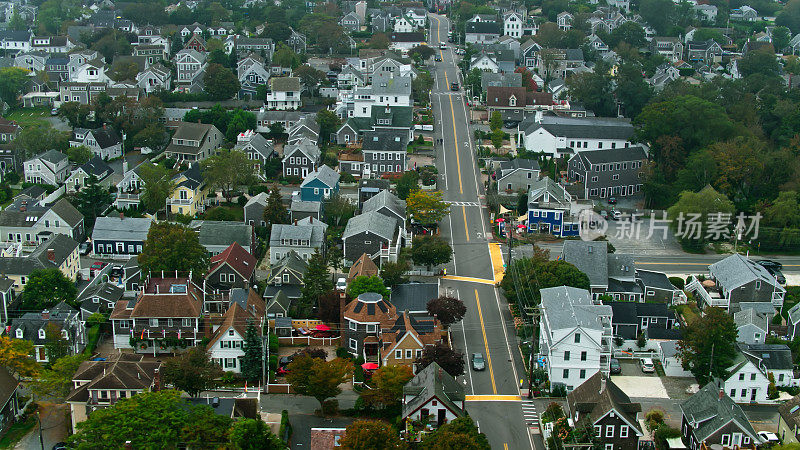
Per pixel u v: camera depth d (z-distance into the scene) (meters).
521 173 189.88
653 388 123.31
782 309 144.75
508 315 142.62
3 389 112.25
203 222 163.38
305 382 115.38
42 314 128.75
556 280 139.12
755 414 118.88
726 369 121.38
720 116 194.50
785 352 126.25
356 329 128.38
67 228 169.50
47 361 126.25
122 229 167.38
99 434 99.38
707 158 183.25
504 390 122.12
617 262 147.75
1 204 193.12
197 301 133.12
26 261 148.25
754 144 190.00
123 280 150.38
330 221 178.00
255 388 121.38
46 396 115.56
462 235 172.88
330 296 135.38
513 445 110.19
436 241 158.88
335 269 154.12
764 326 132.12
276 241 159.75
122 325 131.25
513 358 130.12
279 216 172.12
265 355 124.88
